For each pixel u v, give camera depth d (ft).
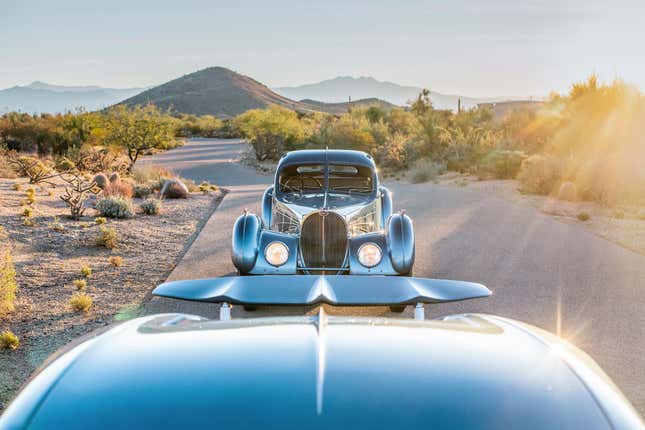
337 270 21.13
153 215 46.47
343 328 5.94
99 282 25.76
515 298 23.65
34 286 24.73
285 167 26.23
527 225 41.27
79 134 119.55
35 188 58.13
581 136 79.77
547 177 60.03
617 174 54.95
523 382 5.13
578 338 19.07
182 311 21.62
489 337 6.17
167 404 4.57
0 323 20.01
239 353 5.30
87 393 4.85
